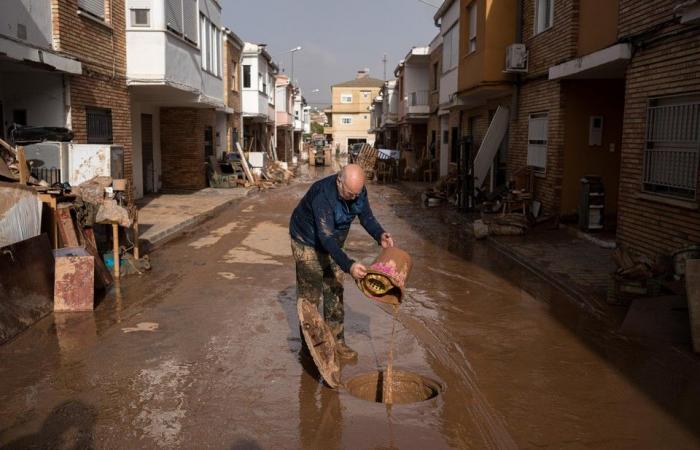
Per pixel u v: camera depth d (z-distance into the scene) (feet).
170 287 26.73
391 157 108.68
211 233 42.39
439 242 39.68
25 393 15.67
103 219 27.68
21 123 36.96
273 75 126.62
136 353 18.58
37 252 22.58
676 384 16.55
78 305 22.89
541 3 46.03
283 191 80.07
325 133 287.28
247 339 20.03
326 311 18.60
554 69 40.96
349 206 17.02
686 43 25.89
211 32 69.15
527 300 25.12
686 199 26.02
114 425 14.02
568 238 38.52
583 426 14.17
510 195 45.98
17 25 30.94
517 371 17.48
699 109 25.31
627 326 20.75
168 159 72.13
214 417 14.49
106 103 42.73
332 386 16.05
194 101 61.98
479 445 13.29
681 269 23.90
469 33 59.67
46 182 29.25
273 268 30.83
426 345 19.69
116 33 44.27
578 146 42.29
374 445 13.28
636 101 30.07
